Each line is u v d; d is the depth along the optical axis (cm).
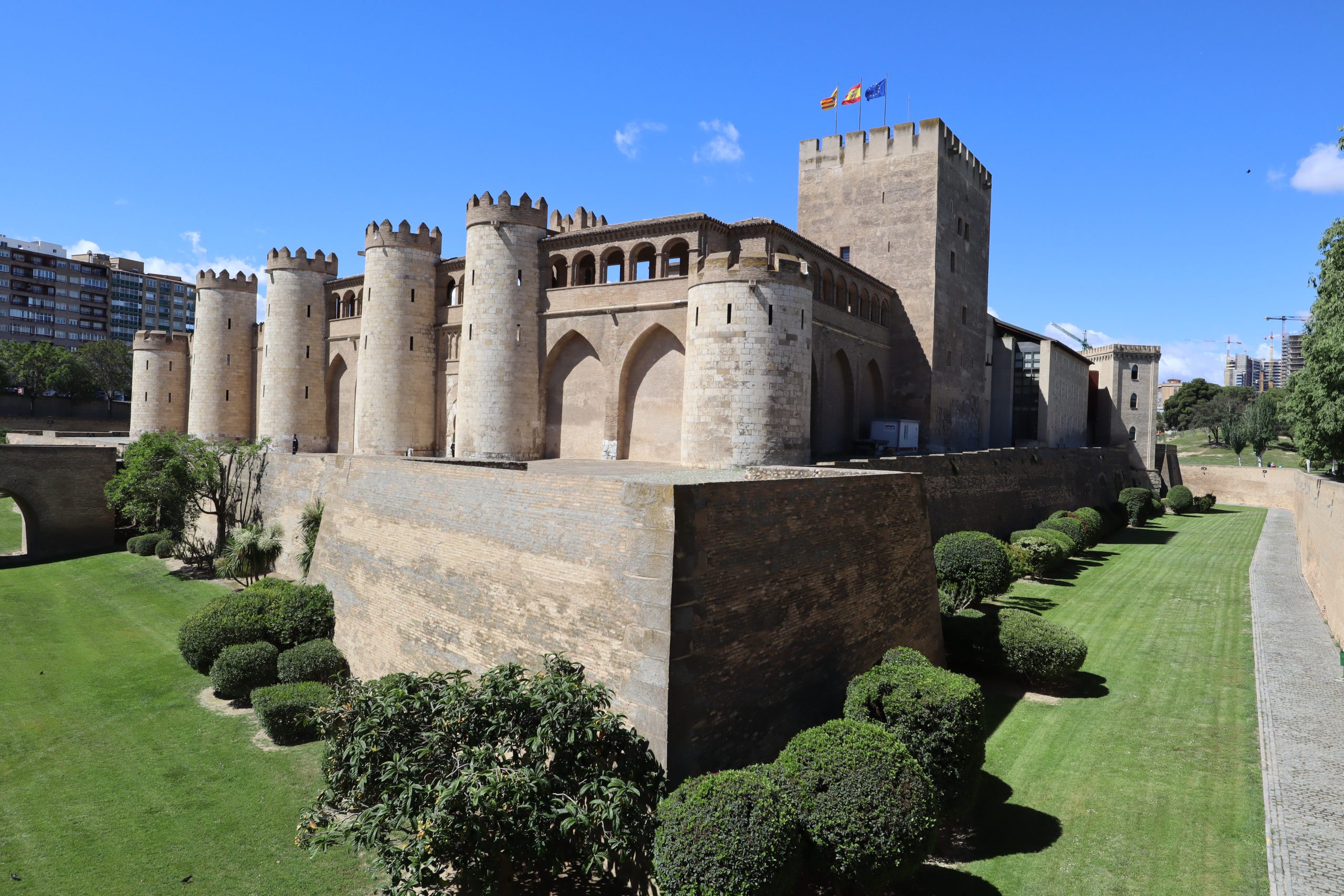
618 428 3753
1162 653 2495
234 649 2261
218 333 6022
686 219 3497
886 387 4666
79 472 4369
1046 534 3712
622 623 1448
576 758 1307
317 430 5388
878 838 1219
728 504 1511
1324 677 2256
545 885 1377
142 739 2009
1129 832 1445
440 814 1162
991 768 1728
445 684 1488
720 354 3025
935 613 2338
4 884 1407
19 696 2316
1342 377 3005
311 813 1379
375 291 4541
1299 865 1313
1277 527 5534
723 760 1431
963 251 5072
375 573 2309
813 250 3775
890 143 4738
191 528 4125
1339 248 3052
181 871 1444
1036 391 6028
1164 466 7488
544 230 4047
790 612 1652
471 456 3966
